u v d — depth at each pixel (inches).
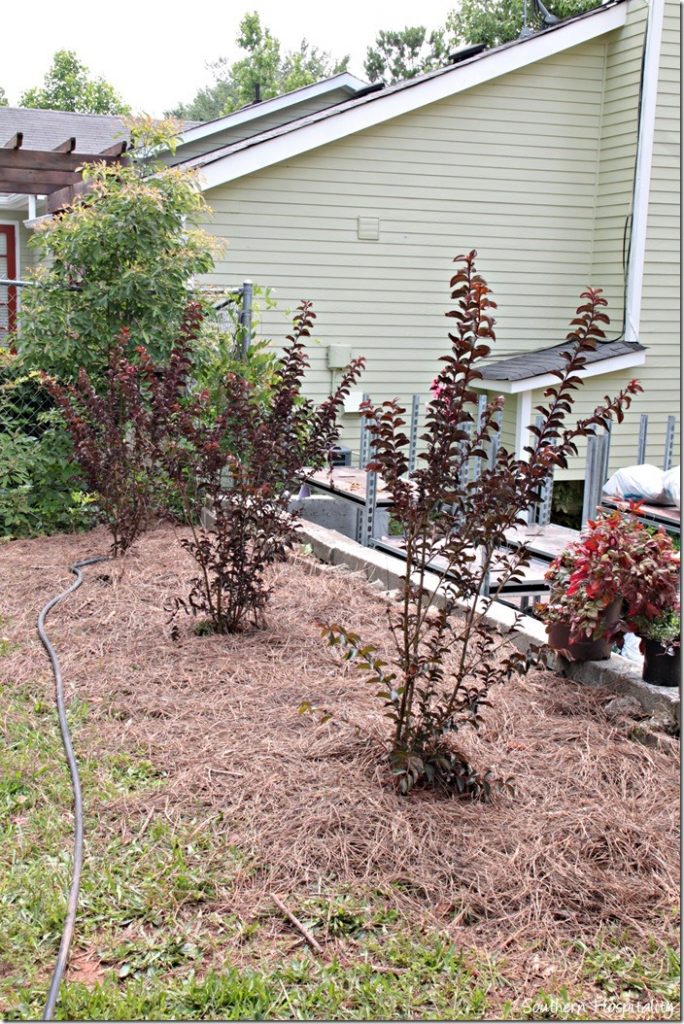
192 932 112.2
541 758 153.0
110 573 251.4
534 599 271.6
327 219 458.0
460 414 132.5
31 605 227.9
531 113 481.7
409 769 137.2
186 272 318.0
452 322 487.2
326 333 466.0
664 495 304.8
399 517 139.2
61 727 159.9
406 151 465.4
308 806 135.9
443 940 111.4
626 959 109.4
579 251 501.7
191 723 165.0
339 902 117.3
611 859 125.7
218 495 215.6
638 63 467.2
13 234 625.3
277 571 257.6
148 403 271.3
